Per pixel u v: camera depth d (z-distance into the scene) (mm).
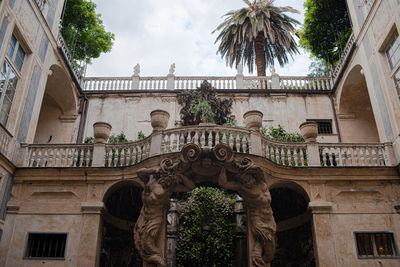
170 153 10664
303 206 12445
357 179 11781
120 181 11586
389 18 12977
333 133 17812
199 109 11977
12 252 10969
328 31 20719
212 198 15789
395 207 11531
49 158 12375
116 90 18297
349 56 16219
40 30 13969
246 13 23125
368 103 17938
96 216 11305
